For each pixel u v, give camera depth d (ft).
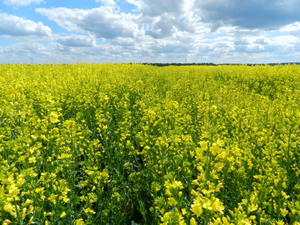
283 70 49.34
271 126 16.17
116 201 9.95
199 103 22.43
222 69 61.05
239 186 9.52
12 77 29.91
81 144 12.96
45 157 12.12
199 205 4.88
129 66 62.80
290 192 10.25
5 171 7.61
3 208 6.22
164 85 35.76
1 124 14.35
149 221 9.69
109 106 23.77
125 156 14.80
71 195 9.91
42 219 8.14
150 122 13.20
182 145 11.82
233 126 15.99
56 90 24.39
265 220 7.15
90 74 38.45
